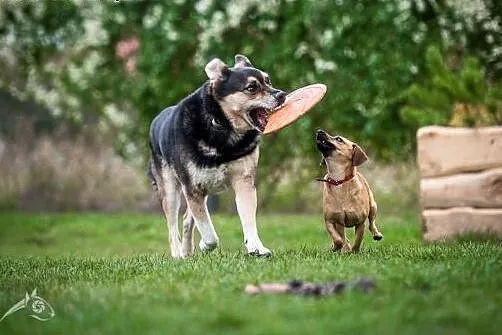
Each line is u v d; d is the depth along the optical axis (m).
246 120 10.34
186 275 8.50
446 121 14.55
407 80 18.47
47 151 23.50
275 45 19.36
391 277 7.79
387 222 18.20
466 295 7.09
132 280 8.61
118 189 23.25
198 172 10.47
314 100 10.59
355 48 18.84
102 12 20.84
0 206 23.61
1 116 24.23
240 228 18.12
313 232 16.92
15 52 21.69
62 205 23.47
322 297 7.18
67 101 22.55
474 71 14.19
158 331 6.15
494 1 17.91
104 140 23.30
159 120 11.61
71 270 9.75
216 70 10.34
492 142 13.32
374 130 18.78
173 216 11.51
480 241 12.54
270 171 21.05
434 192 13.55
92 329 6.35
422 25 18.56
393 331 6.03
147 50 20.11
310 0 18.91
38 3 20.80
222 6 19.83
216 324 6.30
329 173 10.36
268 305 6.82
